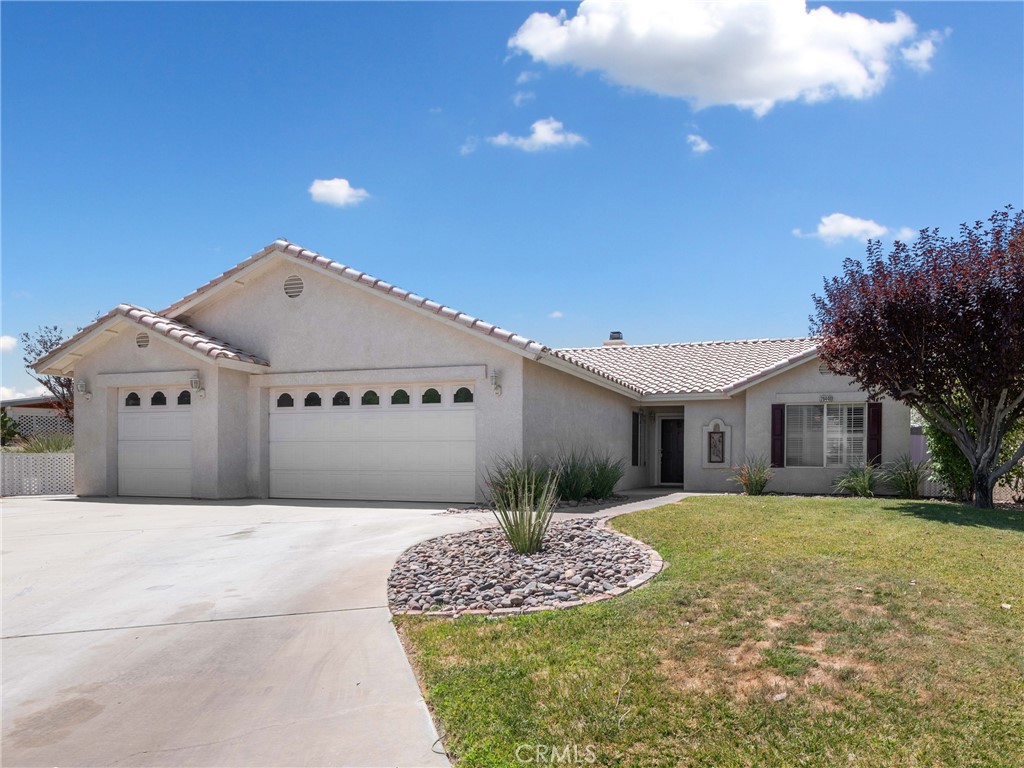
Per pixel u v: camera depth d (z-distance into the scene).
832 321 14.84
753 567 8.30
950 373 13.99
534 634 6.44
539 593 7.69
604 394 19.81
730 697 5.16
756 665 5.66
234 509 15.26
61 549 10.73
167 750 4.73
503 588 7.91
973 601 7.14
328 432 17.16
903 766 4.34
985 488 14.52
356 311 16.89
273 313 17.62
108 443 18.36
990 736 4.67
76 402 18.72
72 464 20.98
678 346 26.30
